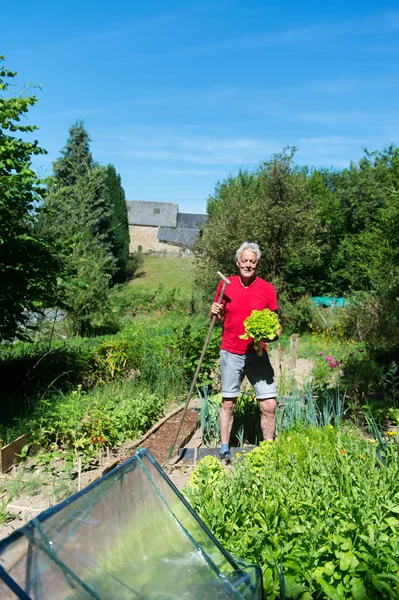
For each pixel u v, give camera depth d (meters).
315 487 3.64
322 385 8.73
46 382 9.24
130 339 11.57
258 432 6.40
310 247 22.86
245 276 5.61
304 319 22.20
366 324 16.23
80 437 5.98
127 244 48.25
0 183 7.69
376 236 24.58
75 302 19.73
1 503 4.85
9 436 6.27
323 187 35.84
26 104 8.05
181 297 33.12
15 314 8.69
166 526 2.35
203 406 6.42
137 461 2.46
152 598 2.00
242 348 5.65
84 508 2.04
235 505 3.46
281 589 2.65
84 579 1.84
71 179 36.84
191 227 78.31
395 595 2.61
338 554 2.85
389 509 3.25
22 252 8.37
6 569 1.62
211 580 2.24
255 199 23.75
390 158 38.97
